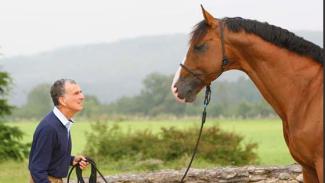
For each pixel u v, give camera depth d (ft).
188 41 19.89
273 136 150.20
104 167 52.08
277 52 19.20
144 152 56.70
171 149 55.98
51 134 18.30
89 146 59.06
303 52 19.22
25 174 46.75
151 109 326.44
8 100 61.41
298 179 28.99
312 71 19.07
